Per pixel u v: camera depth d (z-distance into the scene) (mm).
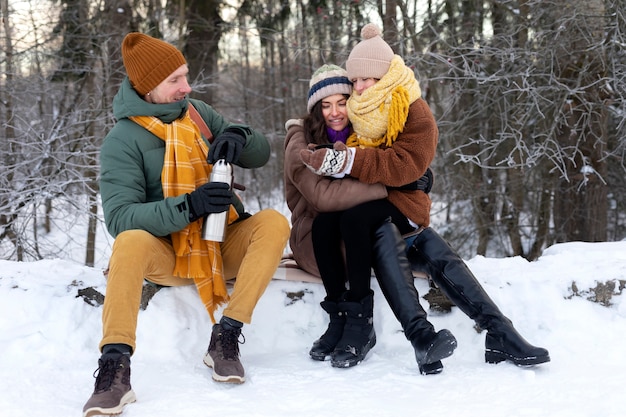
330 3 9000
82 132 7336
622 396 2027
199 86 8523
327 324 2709
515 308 2688
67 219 7125
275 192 14273
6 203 6645
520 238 7941
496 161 7664
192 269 2436
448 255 2504
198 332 2596
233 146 2434
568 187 6250
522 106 6227
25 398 2117
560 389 2100
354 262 2412
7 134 6996
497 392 2098
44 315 2596
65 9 8336
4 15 7457
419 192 2643
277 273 2734
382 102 2566
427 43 7047
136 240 2197
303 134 2762
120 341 2027
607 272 2744
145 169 2471
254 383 2236
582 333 2574
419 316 2328
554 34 5867
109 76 8078
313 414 1971
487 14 7375
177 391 2148
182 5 9500
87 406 1930
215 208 2287
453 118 7613
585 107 5727
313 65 9594
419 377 2264
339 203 2514
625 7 5406
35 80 7527
